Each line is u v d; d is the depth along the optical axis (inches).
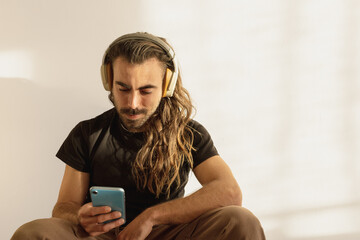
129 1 63.4
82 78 63.9
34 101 63.7
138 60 46.4
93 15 63.1
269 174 67.7
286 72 66.5
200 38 64.7
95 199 43.8
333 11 66.3
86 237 44.0
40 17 62.5
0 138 63.8
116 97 48.5
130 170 53.8
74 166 53.5
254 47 65.7
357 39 66.9
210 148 54.1
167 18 64.1
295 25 66.0
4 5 61.8
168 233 48.1
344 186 68.8
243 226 41.8
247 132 66.8
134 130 53.2
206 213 44.9
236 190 47.6
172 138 53.1
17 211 65.1
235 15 64.9
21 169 64.6
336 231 69.4
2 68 62.7
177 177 54.2
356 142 68.4
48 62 63.2
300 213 68.7
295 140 67.6
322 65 66.9
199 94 65.6
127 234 43.7
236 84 65.9
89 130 54.7
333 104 67.6
